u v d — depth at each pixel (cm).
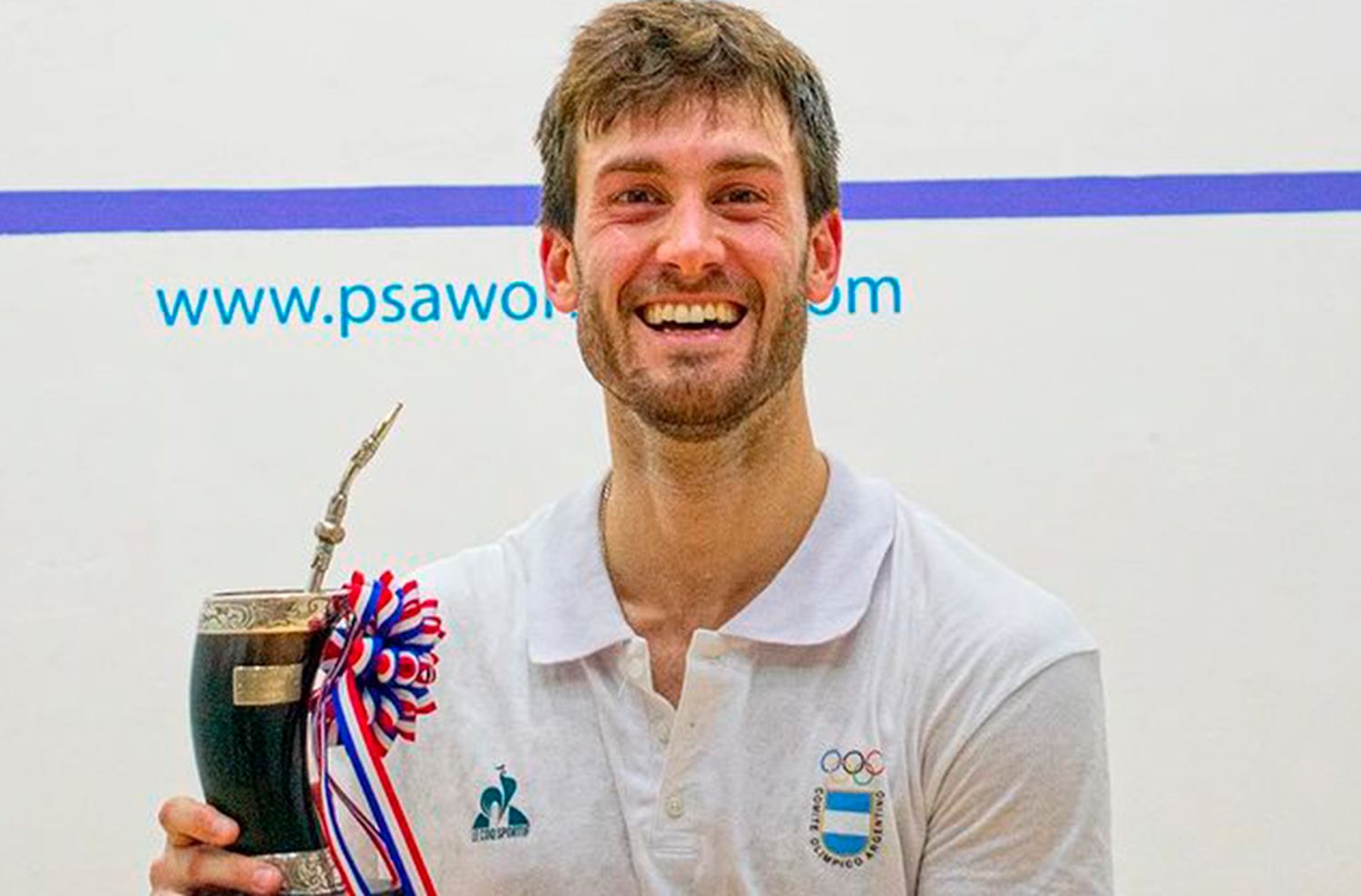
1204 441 199
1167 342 199
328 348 200
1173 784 198
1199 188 198
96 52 198
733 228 125
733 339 124
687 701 128
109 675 199
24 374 198
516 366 200
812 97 133
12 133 198
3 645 198
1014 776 128
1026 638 129
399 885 123
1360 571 198
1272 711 198
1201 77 198
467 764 133
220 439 199
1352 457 199
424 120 199
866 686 129
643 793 128
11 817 198
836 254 138
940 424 200
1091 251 199
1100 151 199
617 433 130
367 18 199
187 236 199
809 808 127
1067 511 199
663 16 128
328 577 199
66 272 198
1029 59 199
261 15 198
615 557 135
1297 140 198
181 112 198
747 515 130
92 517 199
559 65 199
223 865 120
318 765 123
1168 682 199
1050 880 128
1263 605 199
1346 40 198
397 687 125
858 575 132
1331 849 198
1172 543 199
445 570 143
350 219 199
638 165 124
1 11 197
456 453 200
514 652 136
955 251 199
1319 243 198
